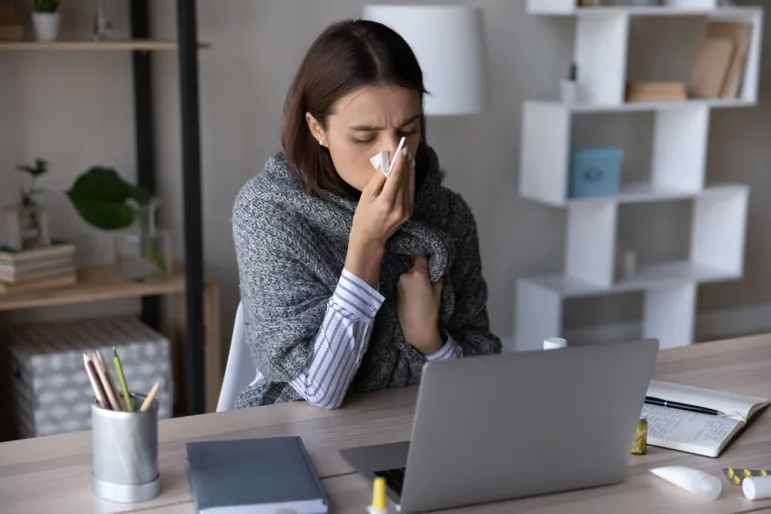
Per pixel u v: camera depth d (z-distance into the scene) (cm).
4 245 303
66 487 129
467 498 125
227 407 184
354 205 165
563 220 429
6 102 323
